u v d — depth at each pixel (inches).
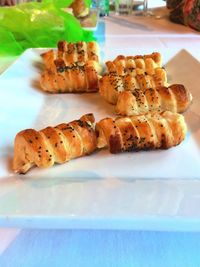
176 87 7.2
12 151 5.7
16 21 11.4
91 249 4.2
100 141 5.7
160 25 14.2
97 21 13.7
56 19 11.6
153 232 4.4
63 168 5.4
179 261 4.0
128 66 8.7
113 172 5.3
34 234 4.4
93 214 3.9
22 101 7.6
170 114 6.1
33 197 4.4
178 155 5.7
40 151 5.1
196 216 3.8
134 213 3.9
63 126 5.7
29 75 8.9
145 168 5.4
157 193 4.4
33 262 4.0
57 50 10.1
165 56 9.7
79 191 4.6
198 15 12.9
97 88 8.2
